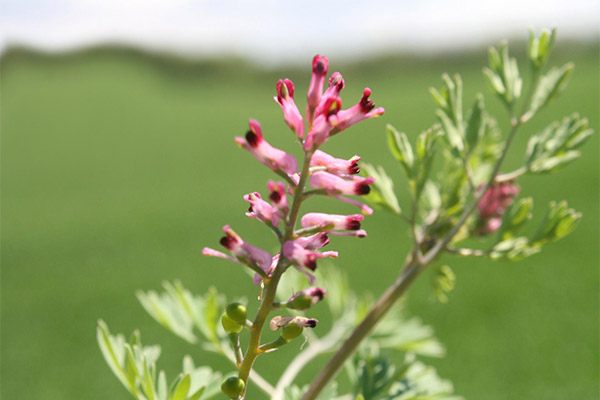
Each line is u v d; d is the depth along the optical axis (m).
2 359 6.07
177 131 24.33
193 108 30.39
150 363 1.29
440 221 1.59
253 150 0.88
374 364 1.56
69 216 12.64
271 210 0.91
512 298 6.41
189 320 1.62
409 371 1.61
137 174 17.12
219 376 1.39
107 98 31.12
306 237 0.95
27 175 18.14
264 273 0.90
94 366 5.85
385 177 1.47
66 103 29.77
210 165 17.58
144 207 12.80
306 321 0.92
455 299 6.55
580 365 5.03
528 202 1.41
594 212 8.60
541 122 15.84
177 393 1.09
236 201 12.59
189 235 10.22
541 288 6.56
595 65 29.06
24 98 31.22
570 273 6.84
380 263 7.75
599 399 4.51
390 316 2.11
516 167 11.30
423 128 18.55
